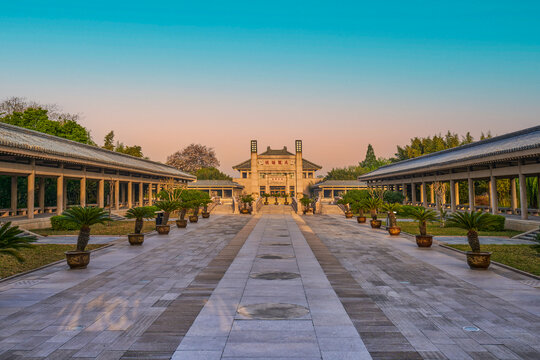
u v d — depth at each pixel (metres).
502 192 48.06
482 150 35.66
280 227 32.44
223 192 88.88
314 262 15.79
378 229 30.59
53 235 25.64
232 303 9.85
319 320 8.54
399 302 10.00
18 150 26.86
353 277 12.98
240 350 6.90
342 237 24.92
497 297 10.52
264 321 8.46
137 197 63.50
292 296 10.53
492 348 7.08
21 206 42.19
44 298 10.45
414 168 46.78
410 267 14.76
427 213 19.97
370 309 9.38
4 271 14.15
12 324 8.36
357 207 40.22
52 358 6.63
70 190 50.12
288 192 80.38
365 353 6.81
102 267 14.84
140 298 10.39
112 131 87.19
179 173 66.38
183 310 9.30
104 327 8.15
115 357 6.66
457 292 11.03
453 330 7.98
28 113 48.53
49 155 30.05
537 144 25.36
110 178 42.75
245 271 13.98
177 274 13.51
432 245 20.89
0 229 10.81
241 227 32.41
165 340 7.41
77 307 9.61
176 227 31.94
